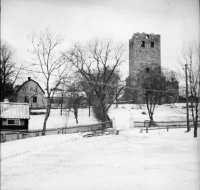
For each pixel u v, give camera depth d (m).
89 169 15.39
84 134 33.66
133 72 77.31
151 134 32.50
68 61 41.22
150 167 15.52
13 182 13.20
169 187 12.03
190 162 16.44
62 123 52.47
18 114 37.97
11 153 20.89
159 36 79.00
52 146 23.91
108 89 46.69
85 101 64.69
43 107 68.75
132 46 79.81
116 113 58.88
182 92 58.00
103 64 45.78
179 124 44.88
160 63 78.19
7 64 49.44
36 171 15.13
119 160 17.55
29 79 69.75
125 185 12.45
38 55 39.00
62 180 13.42
